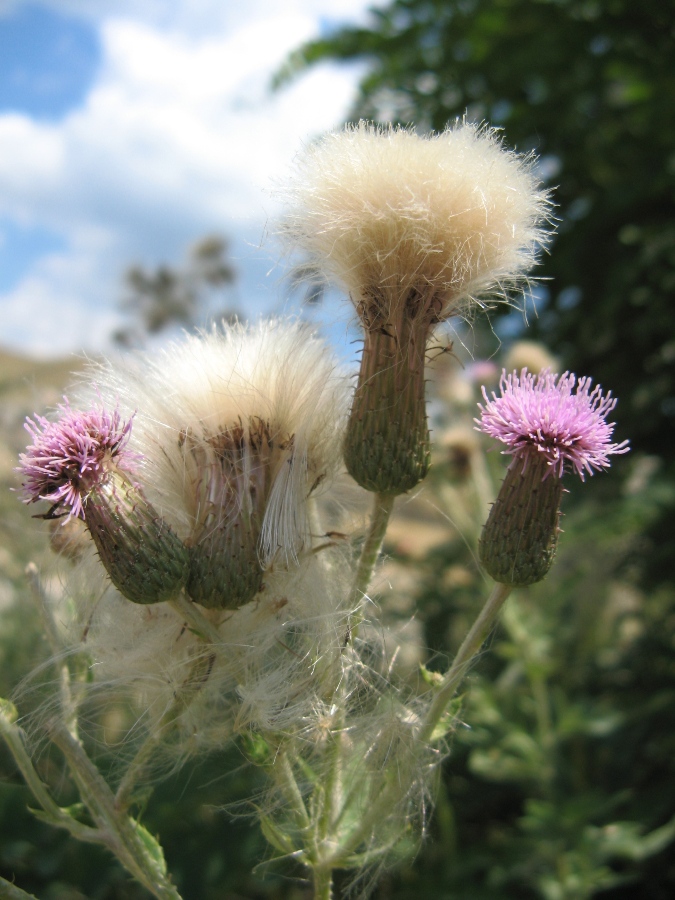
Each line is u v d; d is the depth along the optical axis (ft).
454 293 0.33
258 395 0.33
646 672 0.91
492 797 0.80
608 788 0.80
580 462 0.32
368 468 0.33
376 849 0.31
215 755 0.49
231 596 0.31
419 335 0.33
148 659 0.33
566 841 0.67
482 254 0.32
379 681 0.33
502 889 0.69
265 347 0.35
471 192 0.31
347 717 0.32
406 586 0.90
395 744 0.30
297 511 0.33
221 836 0.61
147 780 0.36
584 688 0.92
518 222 0.32
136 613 0.34
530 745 0.74
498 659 0.93
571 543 0.89
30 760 0.31
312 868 0.31
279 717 0.30
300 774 0.33
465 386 0.96
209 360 0.35
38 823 0.60
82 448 0.31
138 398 0.34
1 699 0.31
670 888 0.74
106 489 0.30
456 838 0.76
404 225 0.30
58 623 0.38
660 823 0.76
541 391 0.34
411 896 0.66
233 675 0.31
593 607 0.96
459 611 0.87
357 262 0.32
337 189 0.31
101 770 0.40
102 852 0.62
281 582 0.32
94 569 0.35
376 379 0.33
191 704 0.31
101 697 0.34
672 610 0.95
